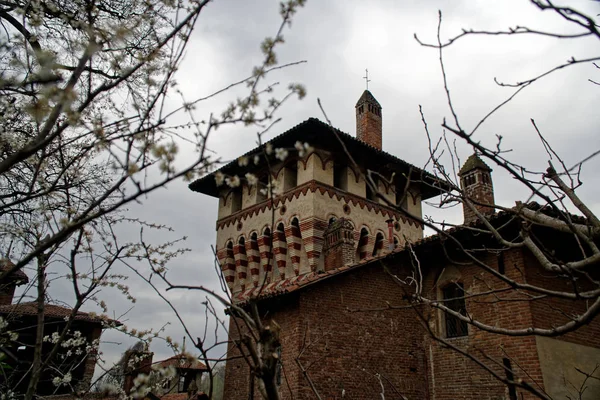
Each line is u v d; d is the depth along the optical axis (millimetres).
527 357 12758
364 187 25156
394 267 16656
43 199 6535
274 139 23562
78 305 5359
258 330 3564
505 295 13617
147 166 3906
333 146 24109
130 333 7090
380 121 28797
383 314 15680
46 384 18672
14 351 15594
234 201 27375
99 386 7070
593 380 13094
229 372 16906
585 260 4836
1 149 6535
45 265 5781
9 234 6469
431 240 14977
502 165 5004
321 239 22141
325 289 14930
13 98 5570
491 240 14297
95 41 5215
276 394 3355
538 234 13836
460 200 6086
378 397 14367
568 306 13844
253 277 24484
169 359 5895
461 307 15133
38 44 6270
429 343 15758
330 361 14008
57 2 7039
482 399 13625
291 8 4438
